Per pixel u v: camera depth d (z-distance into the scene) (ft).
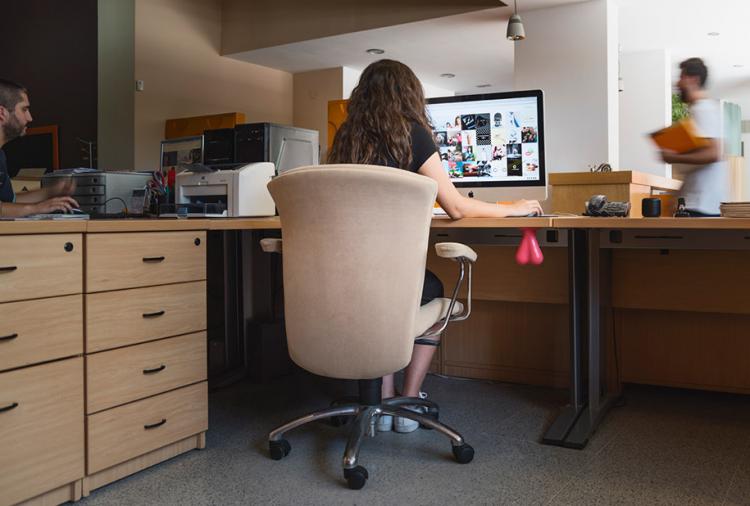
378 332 5.72
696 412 8.05
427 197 5.61
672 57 25.76
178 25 23.99
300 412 8.21
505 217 6.91
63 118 22.88
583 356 8.25
